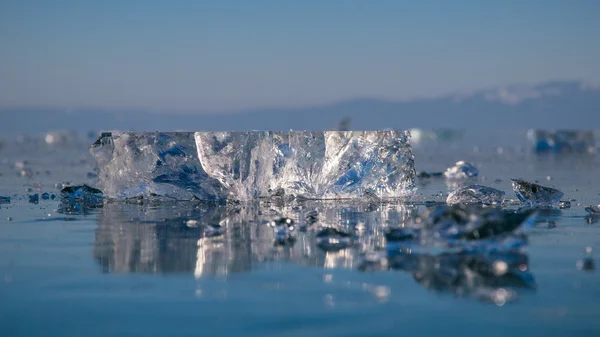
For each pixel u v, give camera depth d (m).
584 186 8.64
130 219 5.28
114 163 6.90
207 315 2.51
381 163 7.06
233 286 2.95
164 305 2.65
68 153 21.75
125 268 3.33
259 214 5.62
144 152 6.82
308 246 3.96
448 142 36.19
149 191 6.86
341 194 6.98
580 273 3.16
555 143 21.72
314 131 7.03
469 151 23.09
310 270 3.27
